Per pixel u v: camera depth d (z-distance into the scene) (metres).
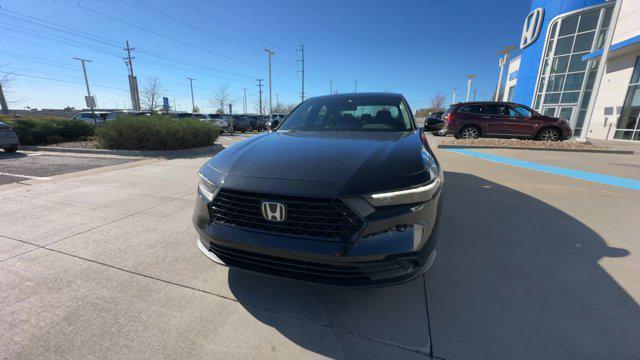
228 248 1.87
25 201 4.22
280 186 1.71
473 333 1.75
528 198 4.30
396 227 1.66
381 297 2.09
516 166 6.78
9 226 3.35
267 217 1.72
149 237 3.08
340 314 1.93
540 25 20.02
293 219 1.68
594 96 10.98
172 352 1.65
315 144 2.29
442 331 1.77
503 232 3.13
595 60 16.33
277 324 1.86
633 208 3.89
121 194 4.58
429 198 1.78
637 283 2.22
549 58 19.33
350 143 2.27
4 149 9.53
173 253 2.75
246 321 1.88
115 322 1.87
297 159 1.95
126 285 2.26
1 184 5.17
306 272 1.70
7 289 2.20
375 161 1.87
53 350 1.66
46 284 2.27
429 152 2.41
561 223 3.37
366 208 1.62
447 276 2.33
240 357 1.62
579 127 17.86
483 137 11.46
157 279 2.34
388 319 1.88
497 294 2.11
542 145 9.84
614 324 1.81
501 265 2.49
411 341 1.70
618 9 10.15
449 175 5.79
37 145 11.15
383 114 3.10
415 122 3.15
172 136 9.44
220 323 1.87
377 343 1.70
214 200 1.92
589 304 1.99
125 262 2.59
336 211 1.62
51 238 3.05
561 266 2.47
